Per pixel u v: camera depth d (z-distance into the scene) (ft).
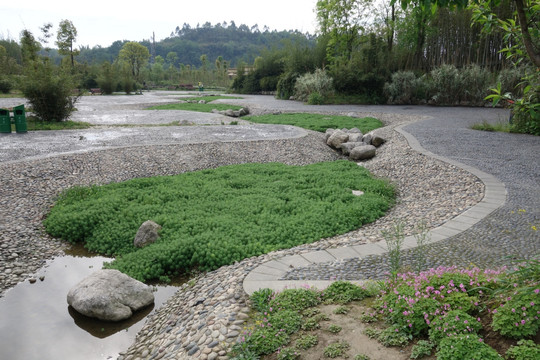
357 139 48.93
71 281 19.67
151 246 22.13
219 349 11.27
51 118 61.72
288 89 121.19
